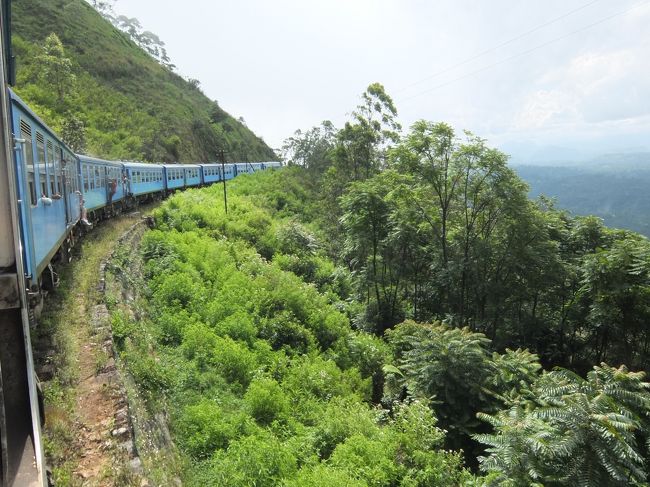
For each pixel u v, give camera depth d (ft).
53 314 29.35
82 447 19.20
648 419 29.07
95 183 60.49
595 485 23.89
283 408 34.14
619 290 57.41
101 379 23.79
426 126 70.59
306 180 166.71
